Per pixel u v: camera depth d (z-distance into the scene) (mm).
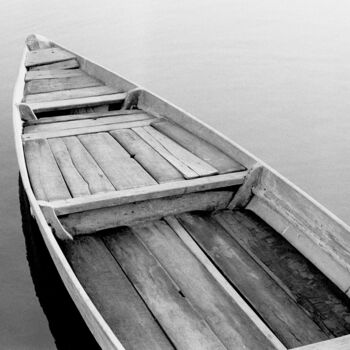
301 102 7969
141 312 3350
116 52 10102
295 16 12305
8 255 4773
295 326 3309
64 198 4090
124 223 4172
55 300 4223
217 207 4445
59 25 11633
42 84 6305
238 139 6969
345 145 6781
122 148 4898
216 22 11883
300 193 3934
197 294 3498
